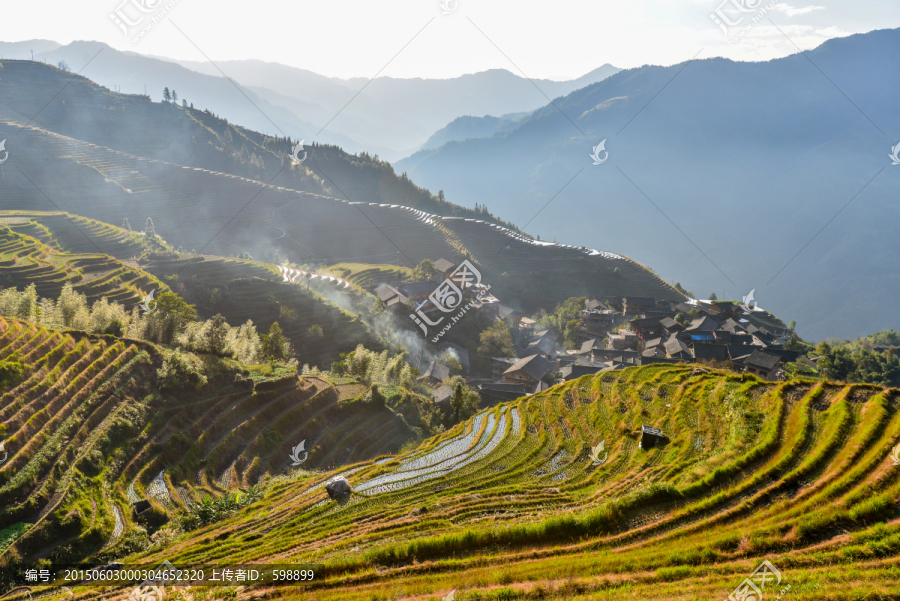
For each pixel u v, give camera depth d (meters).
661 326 127.50
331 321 108.69
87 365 51.44
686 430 37.12
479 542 23.25
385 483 36.09
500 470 37.25
